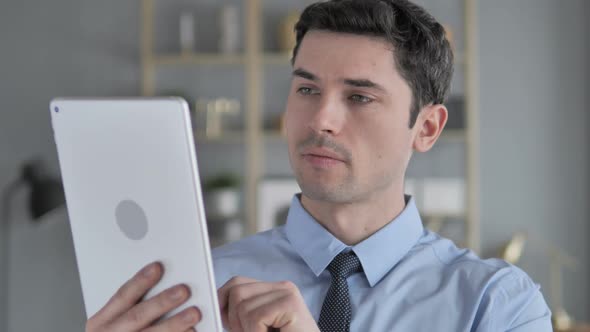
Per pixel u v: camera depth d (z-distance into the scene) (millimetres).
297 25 1352
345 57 1227
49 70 4434
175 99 923
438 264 1394
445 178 4281
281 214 4211
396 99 1263
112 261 1060
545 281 4242
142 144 963
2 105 4430
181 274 979
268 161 4371
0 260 4371
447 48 1380
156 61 4246
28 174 4172
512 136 4262
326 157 1226
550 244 4242
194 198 936
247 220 4234
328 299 1317
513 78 4270
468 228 4117
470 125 4098
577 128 4230
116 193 1019
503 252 4145
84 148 1036
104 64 4430
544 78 4250
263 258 1436
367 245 1354
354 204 1334
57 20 4438
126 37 4426
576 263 4215
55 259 4383
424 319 1317
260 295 1065
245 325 1056
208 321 974
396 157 1278
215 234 4227
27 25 4441
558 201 4242
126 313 1003
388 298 1336
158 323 1012
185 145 927
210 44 4367
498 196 4270
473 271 1357
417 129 1360
